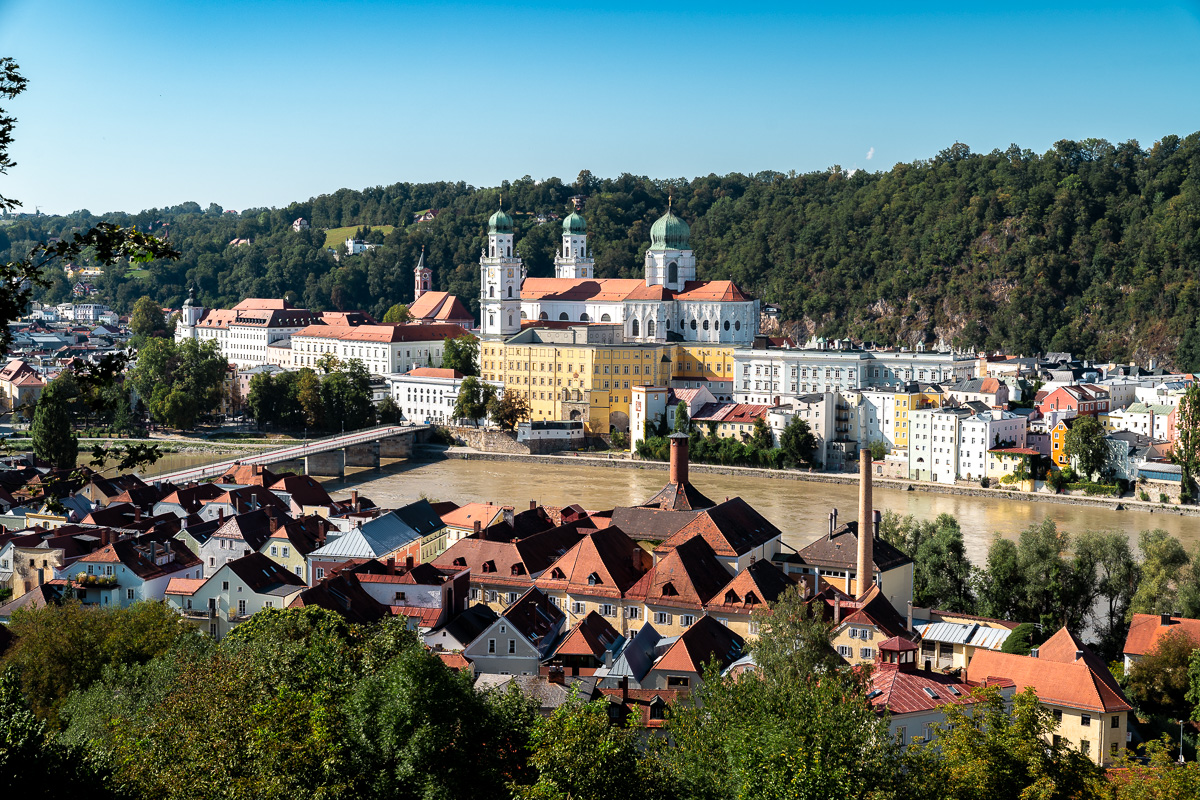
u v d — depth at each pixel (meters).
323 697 103.38
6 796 88.06
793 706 106.81
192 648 142.50
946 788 105.62
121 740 106.31
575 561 196.38
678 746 110.69
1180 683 169.12
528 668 168.62
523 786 94.44
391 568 193.62
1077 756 115.75
